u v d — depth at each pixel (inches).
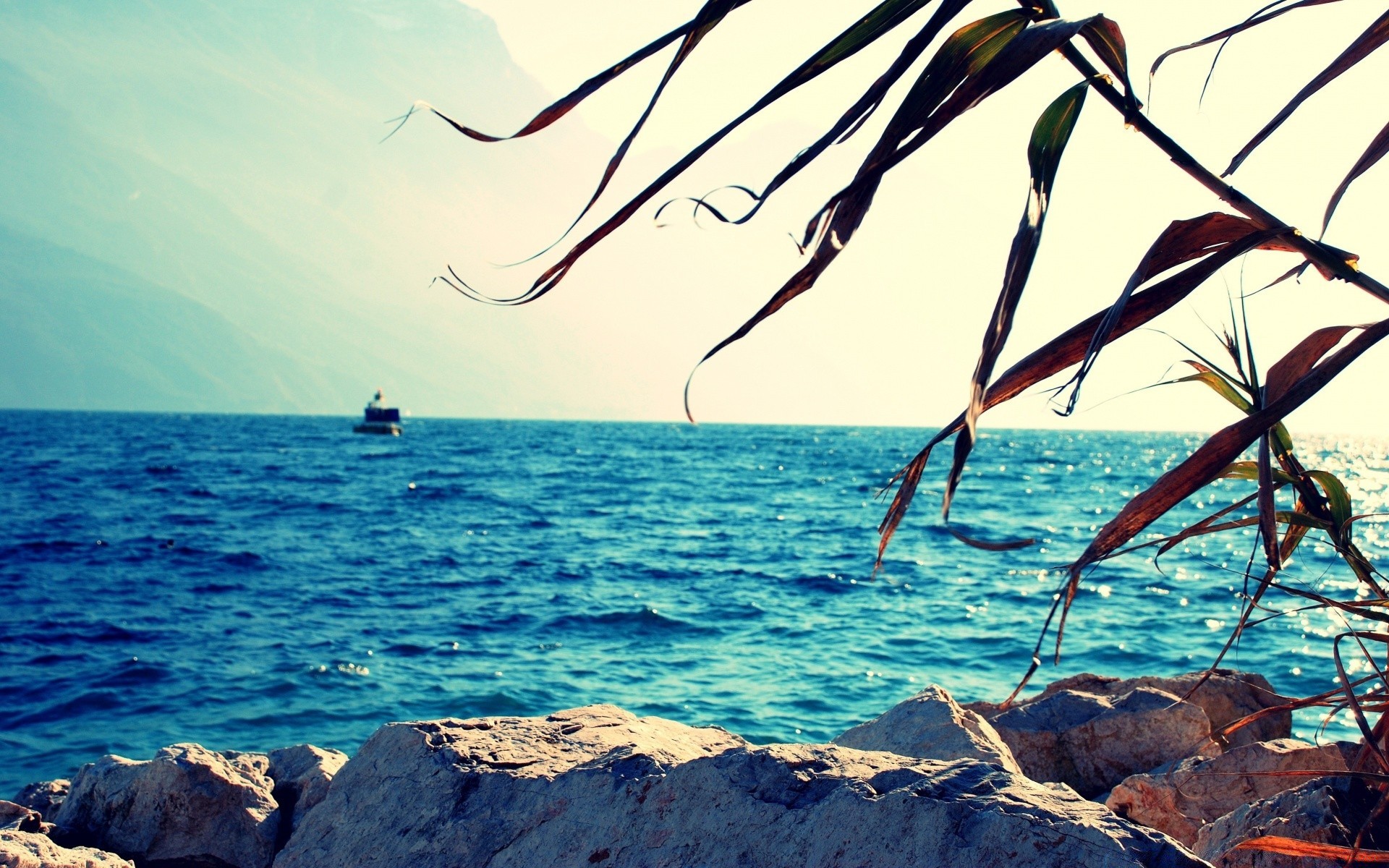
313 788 211.6
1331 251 66.7
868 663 537.3
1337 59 67.6
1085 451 5007.4
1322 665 516.7
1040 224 51.3
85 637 584.7
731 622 657.6
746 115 54.0
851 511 1592.0
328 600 724.7
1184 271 63.8
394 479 2155.5
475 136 53.7
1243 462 87.9
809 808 132.6
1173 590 773.3
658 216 52.6
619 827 144.6
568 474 2502.5
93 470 2193.7
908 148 53.3
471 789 162.7
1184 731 277.4
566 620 660.7
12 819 203.0
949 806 122.5
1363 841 132.3
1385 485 2135.8
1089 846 112.1
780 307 51.5
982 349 48.0
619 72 56.2
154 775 205.3
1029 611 695.7
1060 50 59.6
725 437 6653.5
